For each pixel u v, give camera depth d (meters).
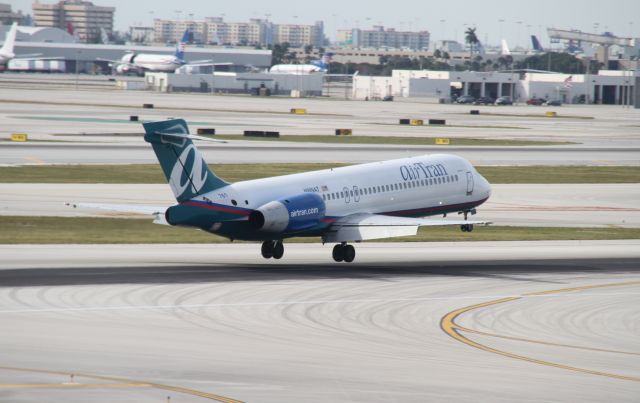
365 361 100.50
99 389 86.44
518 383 93.38
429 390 89.62
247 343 107.62
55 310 122.38
